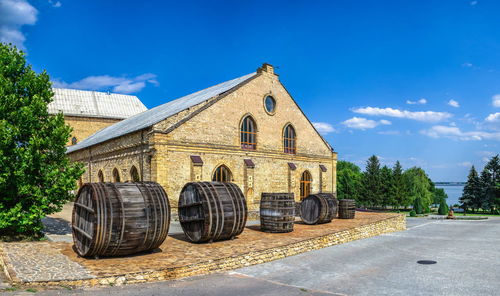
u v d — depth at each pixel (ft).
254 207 84.84
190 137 73.36
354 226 63.36
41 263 32.94
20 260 33.91
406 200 208.74
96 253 34.19
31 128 50.70
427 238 67.41
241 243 45.06
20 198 50.29
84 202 36.73
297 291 29.96
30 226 49.62
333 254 46.55
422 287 32.04
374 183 218.79
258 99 89.30
